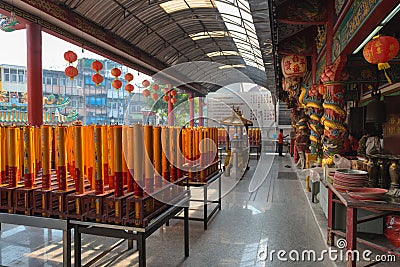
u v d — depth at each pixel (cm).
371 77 521
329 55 459
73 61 704
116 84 909
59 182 240
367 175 303
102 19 823
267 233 371
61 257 304
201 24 1085
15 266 284
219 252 315
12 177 250
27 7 607
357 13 309
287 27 567
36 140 263
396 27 442
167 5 906
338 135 448
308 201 515
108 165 240
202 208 486
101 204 230
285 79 858
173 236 361
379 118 547
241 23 970
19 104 1102
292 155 1422
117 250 322
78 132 234
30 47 652
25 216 244
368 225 343
